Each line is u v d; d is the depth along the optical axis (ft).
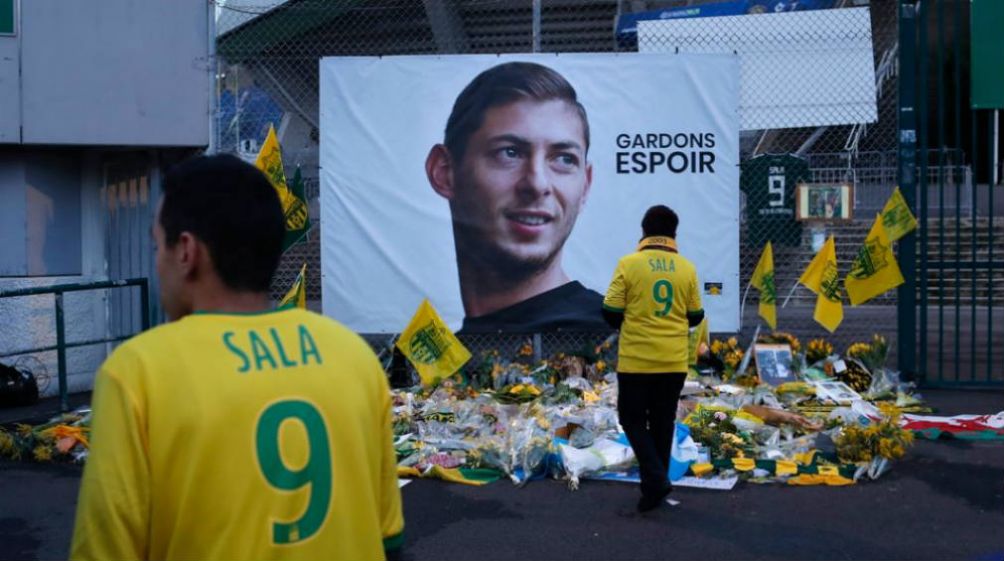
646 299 19.63
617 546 17.85
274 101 33.81
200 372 6.64
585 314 31.12
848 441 22.39
